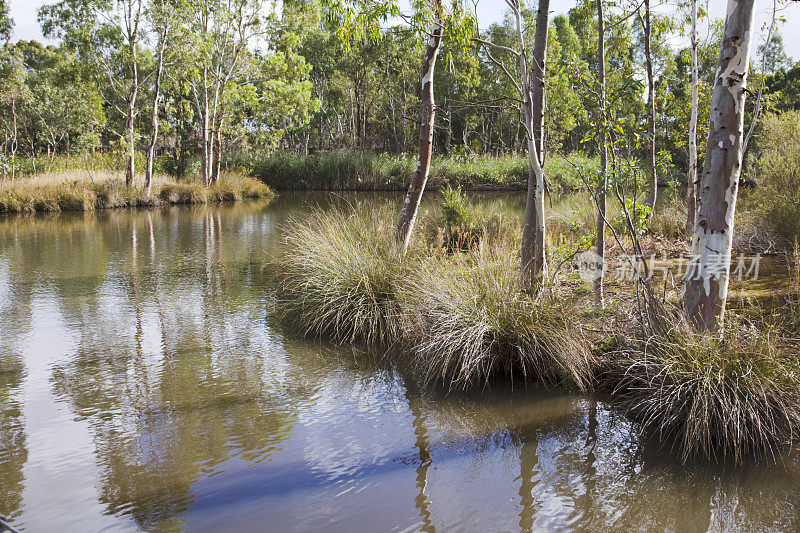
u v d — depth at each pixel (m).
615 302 5.96
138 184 24.03
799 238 8.27
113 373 5.38
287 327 6.83
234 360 5.73
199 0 23.59
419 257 7.06
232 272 9.97
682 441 3.94
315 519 3.16
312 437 4.14
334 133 48.97
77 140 31.14
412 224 8.08
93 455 3.88
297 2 26.59
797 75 25.45
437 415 4.50
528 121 5.82
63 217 18.70
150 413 4.53
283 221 17.70
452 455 3.89
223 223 17.23
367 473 3.66
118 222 17.41
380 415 4.51
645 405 4.33
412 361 5.70
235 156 34.03
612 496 3.38
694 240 4.64
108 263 10.79
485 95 37.22
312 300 6.86
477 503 3.32
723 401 3.86
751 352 4.04
